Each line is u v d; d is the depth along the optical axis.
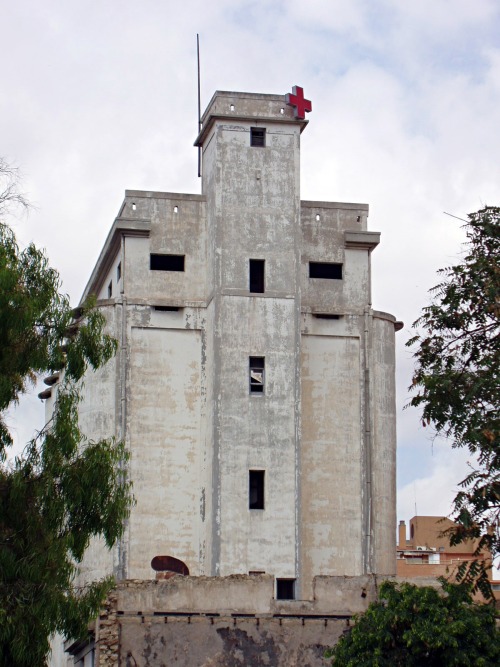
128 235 58.38
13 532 36.31
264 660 42.38
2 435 37.28
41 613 35.12
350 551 56.53
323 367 58.25
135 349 57.34
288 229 57.81
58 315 38.16
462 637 38.62
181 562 54.59
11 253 38.25
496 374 32.44
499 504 32.19
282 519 54.88
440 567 73.94
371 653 39.03
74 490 37.03
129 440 56.38
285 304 57.03
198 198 59.41
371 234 59.88
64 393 38.47
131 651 41.78
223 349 56.12
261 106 58.62
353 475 57.38
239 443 55.28
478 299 33.00
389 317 60.00
